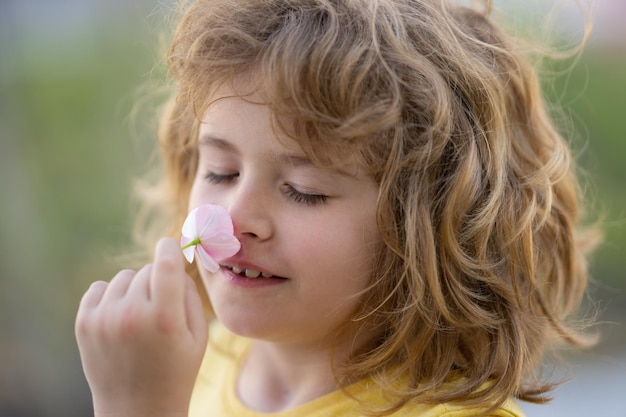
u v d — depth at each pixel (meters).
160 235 1.21
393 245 0.94
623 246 2.08
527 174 1.02
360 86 0.91
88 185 2.13
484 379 0.95
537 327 1.02
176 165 1.10
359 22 0.93
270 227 0.92
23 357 1.87
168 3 1.07
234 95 0.92
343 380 0.96
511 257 0.98
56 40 2.23
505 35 1.05
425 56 0.95
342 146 0.91
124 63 2.24
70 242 2.04
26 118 2.02
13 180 1.92
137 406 0.92
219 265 0.95
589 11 1.12
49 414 1.86
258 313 0.93
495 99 0.98
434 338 0.96
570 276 1.09
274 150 0.91
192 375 0.92
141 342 0.91
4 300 1.88
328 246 0.92
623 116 2.37
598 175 2.19
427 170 0.95
